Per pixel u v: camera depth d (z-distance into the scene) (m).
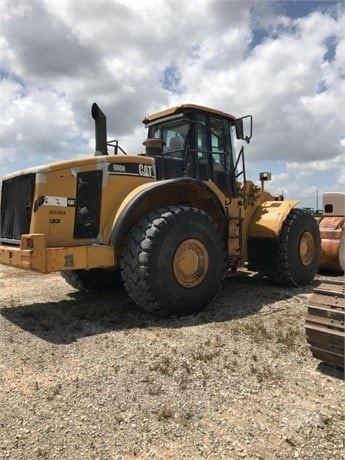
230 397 2.82
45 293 6.16
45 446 2.30
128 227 4.87
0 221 5.22
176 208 4.78
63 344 3.83
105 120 5.43
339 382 3.05
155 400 2.78
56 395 2.86
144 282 4.43
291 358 3.46
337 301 3.17
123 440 2.35
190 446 2.30
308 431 2.43
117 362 3.38
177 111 5.69
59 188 4.50
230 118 6.20
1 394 2.89
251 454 2.23
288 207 6.21
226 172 6.09
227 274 7.10
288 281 6.22
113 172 4.77
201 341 3.84
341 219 7.80
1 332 4.21
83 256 4.39
